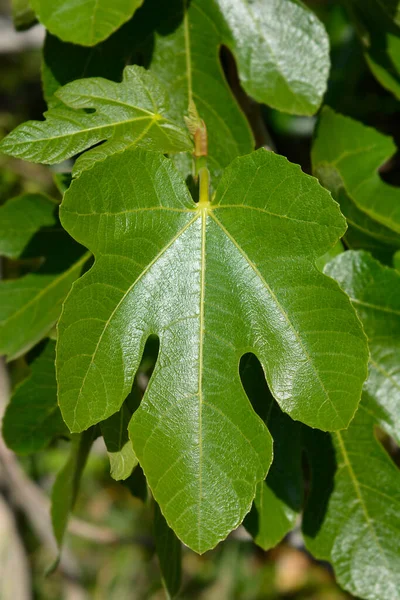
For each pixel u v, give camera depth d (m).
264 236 0.68
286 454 0.78
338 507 0.80
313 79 0.79
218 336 0.68
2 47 1.17
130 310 0.68
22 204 0.83
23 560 1.25
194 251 0.69
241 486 0.67
